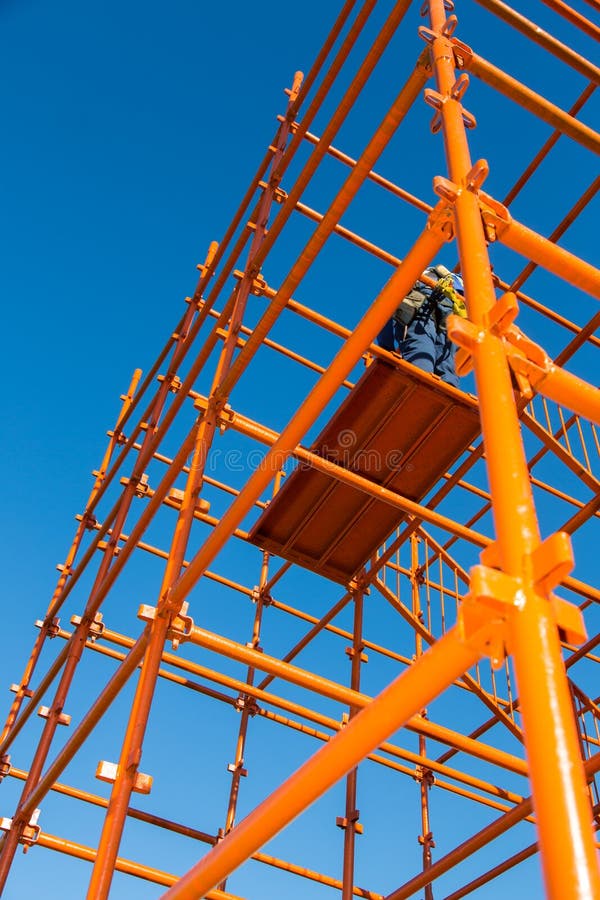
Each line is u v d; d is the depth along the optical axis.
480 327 2.28
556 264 2.93
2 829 5.12
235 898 5.19
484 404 2.07
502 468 1.88
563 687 1.51
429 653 1.80
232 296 5.85
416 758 5.84
